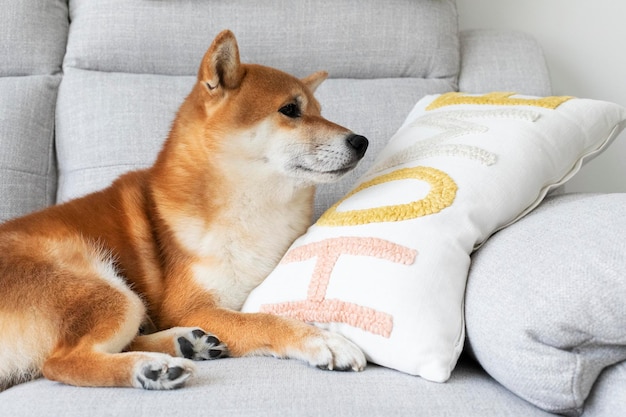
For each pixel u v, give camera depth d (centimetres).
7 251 133
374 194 143
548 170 142
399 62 219
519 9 250
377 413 97
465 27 251
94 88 204
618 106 158
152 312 147
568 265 105
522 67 223
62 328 127
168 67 211
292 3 216
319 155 150
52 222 145
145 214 153
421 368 112
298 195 160
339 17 216
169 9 210
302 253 140
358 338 121
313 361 119
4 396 113
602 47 248
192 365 114
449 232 126
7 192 191
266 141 149
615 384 102
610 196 123
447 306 118
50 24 214
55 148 207
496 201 133
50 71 212
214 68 147
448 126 155
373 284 121
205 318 138
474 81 222
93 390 112
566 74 249
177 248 148
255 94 150
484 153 139
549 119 149
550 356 102
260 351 130
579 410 103
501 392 109
